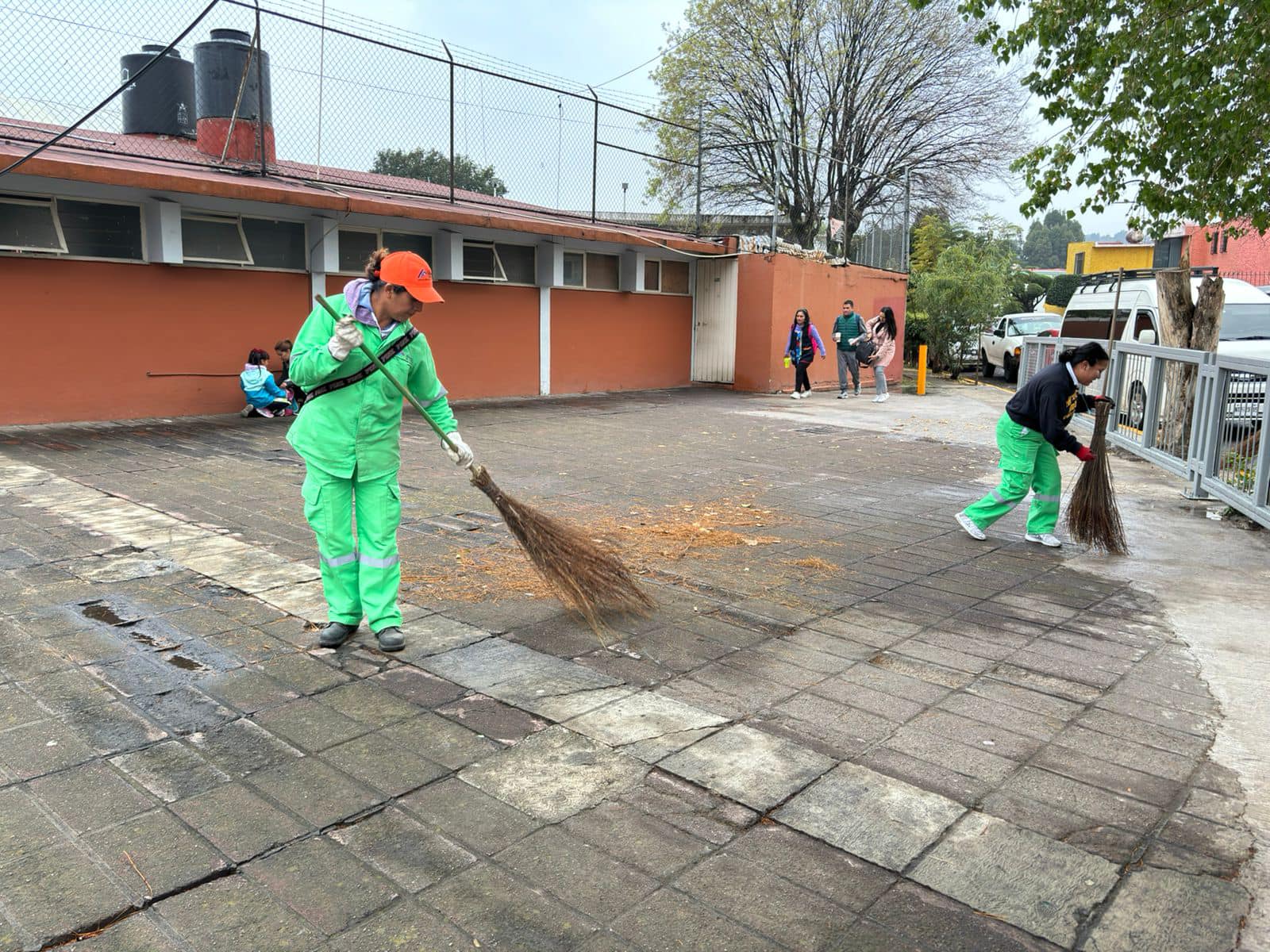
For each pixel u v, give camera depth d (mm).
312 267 12414
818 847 2748
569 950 2285
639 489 8055
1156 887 2607
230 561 5410
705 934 2363
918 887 2580
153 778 3018
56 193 10117
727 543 6262
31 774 3018
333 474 3973
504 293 15078
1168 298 9805
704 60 25562
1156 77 7418
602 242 16078
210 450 9242
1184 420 9094
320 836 2727
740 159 26422
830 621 4754
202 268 11430
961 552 6234
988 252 25312
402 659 4055
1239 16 7062
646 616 4746
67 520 6234
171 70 12953
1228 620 4926
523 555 5738
